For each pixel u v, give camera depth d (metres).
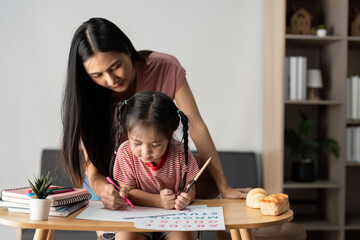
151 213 1.22
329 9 2.88
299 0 3.02
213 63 2.96
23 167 2.87
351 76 2.87
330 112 2.86
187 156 1.36
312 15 3.03
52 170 2.71
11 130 2.86
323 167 2.96
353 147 2.81
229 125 2.97
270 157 2.81
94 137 1.53
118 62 1.38
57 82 2.88
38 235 1.17
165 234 1.36
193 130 1.60
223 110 2.97
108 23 1.42
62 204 1.21
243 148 2.98
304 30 2.81
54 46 2.87
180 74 1.66
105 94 1.54
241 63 2.96
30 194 1.21
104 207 1.31
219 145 2.97
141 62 1.62
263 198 1.29
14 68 2.86
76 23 2.88
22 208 1.22
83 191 1.33
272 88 2.77
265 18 2.91
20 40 2.85
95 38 1.36
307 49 3.03
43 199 1.13
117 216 1.19
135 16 2.91
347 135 2.81
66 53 2.88
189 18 2.93
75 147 1.46
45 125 2.88
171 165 1.39
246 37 2.96
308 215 3.00
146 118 1.23
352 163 2.72
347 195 3.07
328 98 2.88
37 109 2.87
